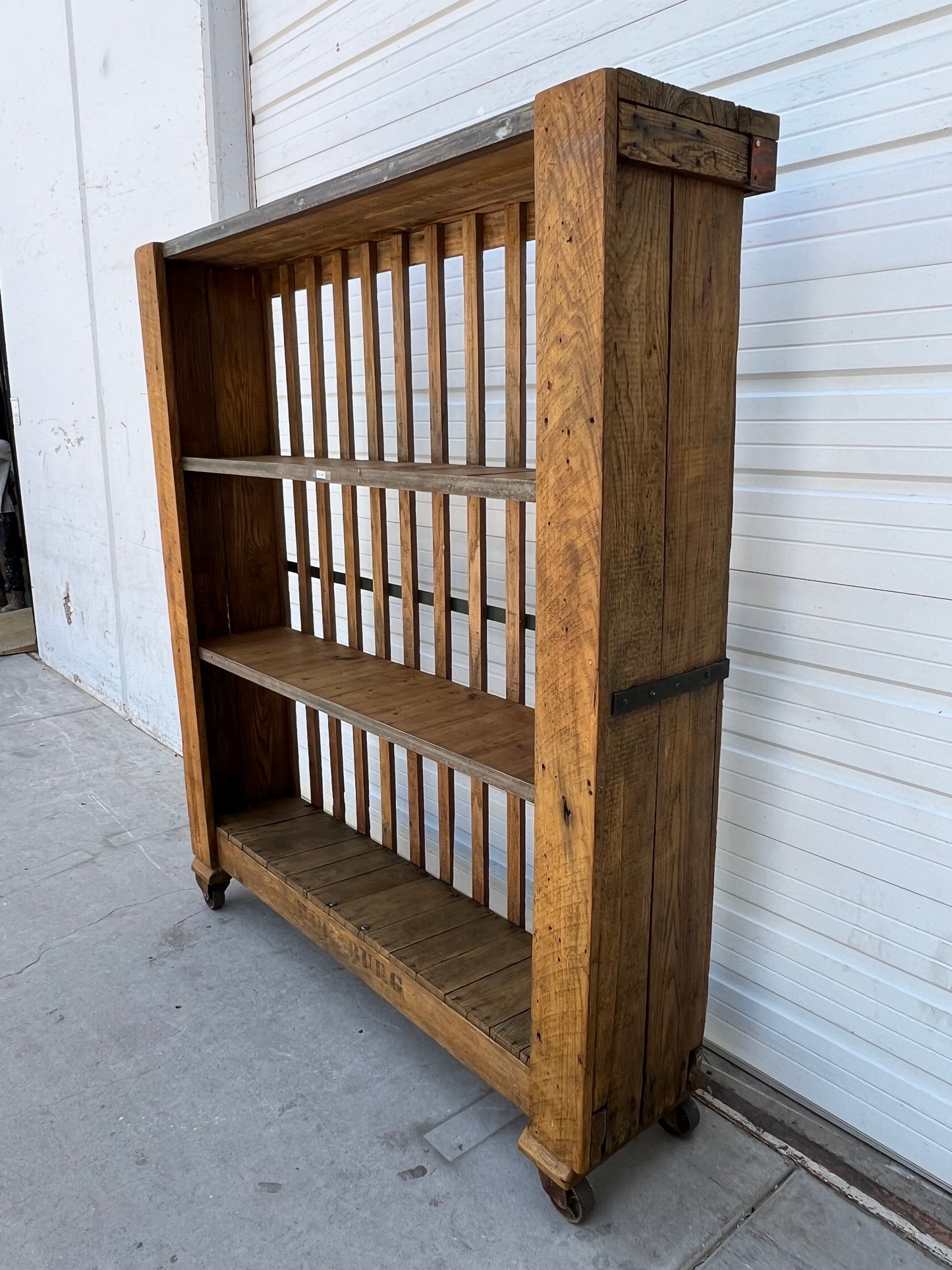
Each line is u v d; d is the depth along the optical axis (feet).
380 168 4.79
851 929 5.47
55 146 12.29
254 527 8.34
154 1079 6.21
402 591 7.09
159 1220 5.09
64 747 12.64
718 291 4.42
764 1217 5.12
